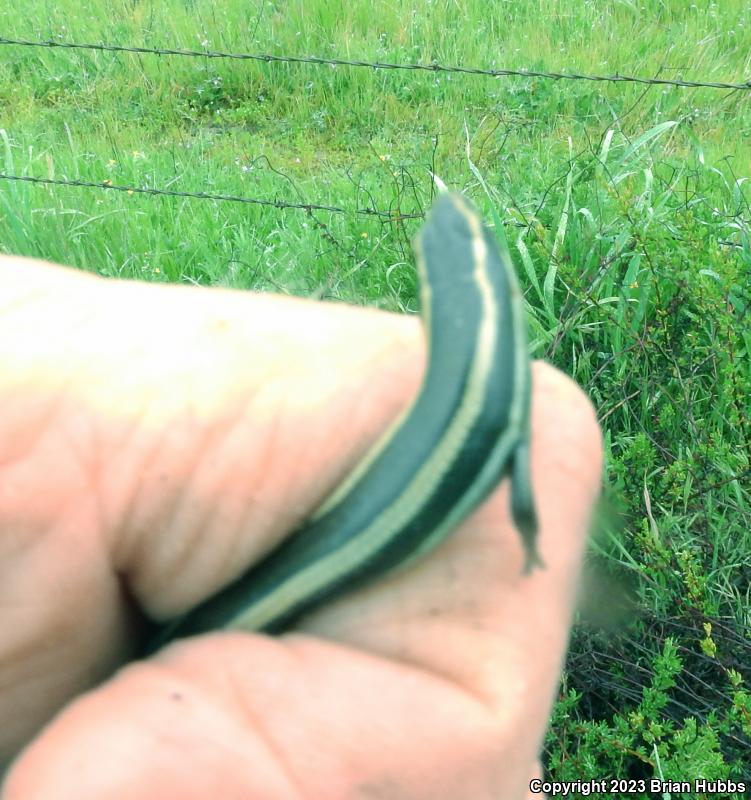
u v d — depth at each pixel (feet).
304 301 0.32
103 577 0.29
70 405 0.28
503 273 0.27
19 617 0.28
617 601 0.83
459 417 0.26
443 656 0.28
